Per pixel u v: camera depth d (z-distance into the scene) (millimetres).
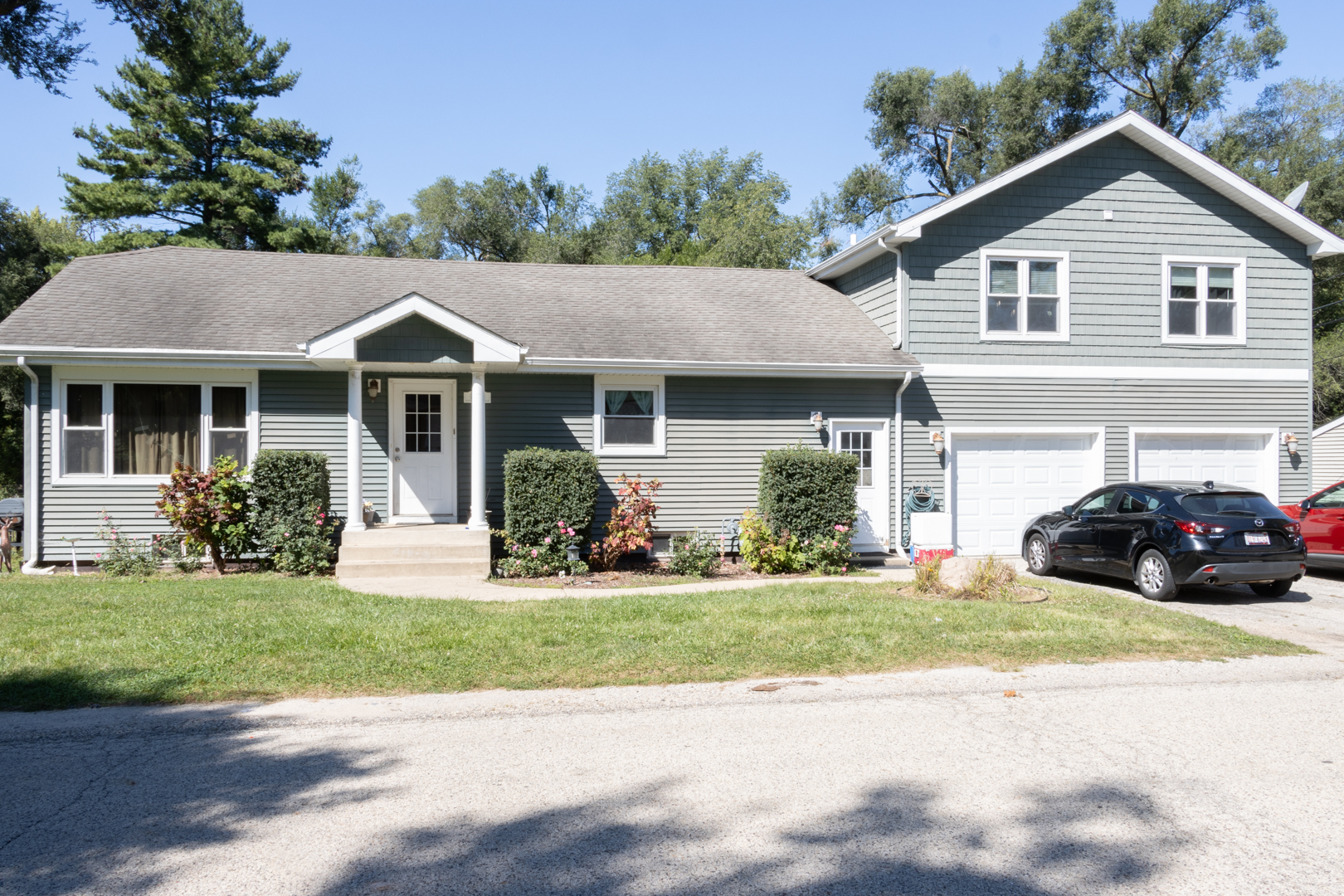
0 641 7719
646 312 16203
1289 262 16406
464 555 12844
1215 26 33438
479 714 6094
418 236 47719
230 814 4387
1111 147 15852
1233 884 3627
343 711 6145
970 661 7508
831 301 17594
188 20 20156
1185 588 12445
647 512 13586
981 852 3938
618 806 4473
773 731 5719
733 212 46188
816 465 13664
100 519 13281
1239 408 16219
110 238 30266
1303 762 5125
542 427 14555
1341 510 12820
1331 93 35656
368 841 4062
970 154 39562
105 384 13273
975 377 15453
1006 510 15641
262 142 33312
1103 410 15812
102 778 4895
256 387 13688
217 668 7023
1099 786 4742
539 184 50062
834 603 9898
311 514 12633
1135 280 15906
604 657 7465
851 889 3605
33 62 18109
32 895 3549
